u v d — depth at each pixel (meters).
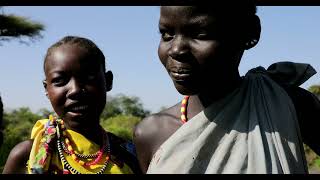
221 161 1.55
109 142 2.36
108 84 2.48
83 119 2.22
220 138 1.59
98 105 2.27
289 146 1.56
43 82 2.39
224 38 1.53
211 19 1.50
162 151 1.64
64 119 2.25
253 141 1.54
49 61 2.23
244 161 1.53
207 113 1.61
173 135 1.64
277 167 1.51
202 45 1.51
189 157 1.58
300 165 1.58
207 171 1.56
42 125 2.34
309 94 1.82
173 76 1.55
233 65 1.63
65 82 2.21
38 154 2.16
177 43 1.52
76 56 2.20
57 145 2.22
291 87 1.79
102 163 2.27
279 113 1.60
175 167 1.59
